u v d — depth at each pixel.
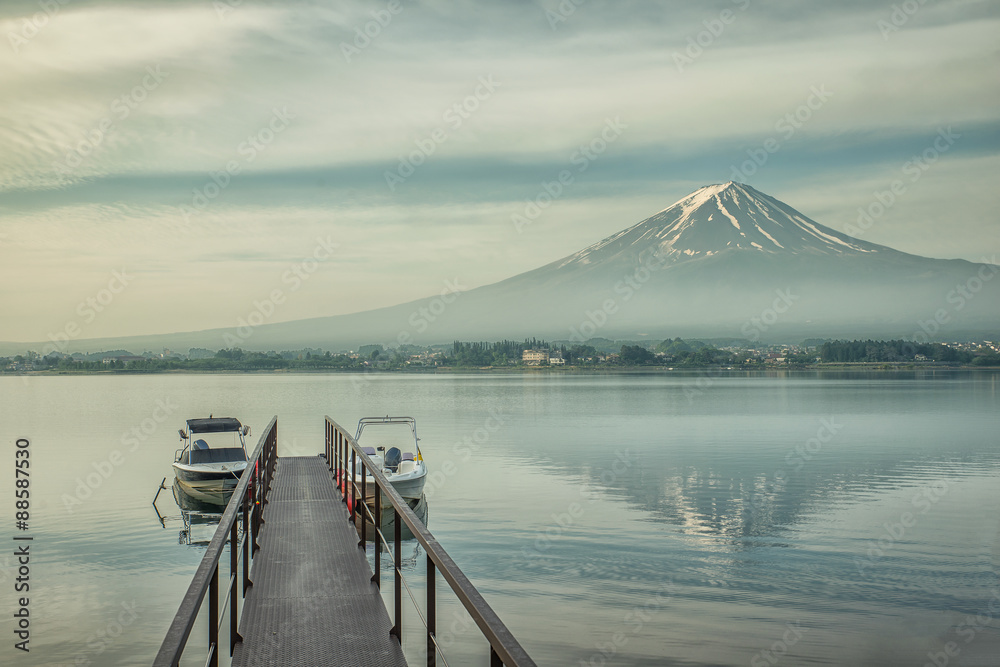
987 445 36.69
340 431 13.06
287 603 6.79
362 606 6.71
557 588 12.70
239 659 5.52
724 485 23.88
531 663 2.31
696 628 10.89
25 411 61.78
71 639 10.41
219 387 119.69
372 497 14.20
